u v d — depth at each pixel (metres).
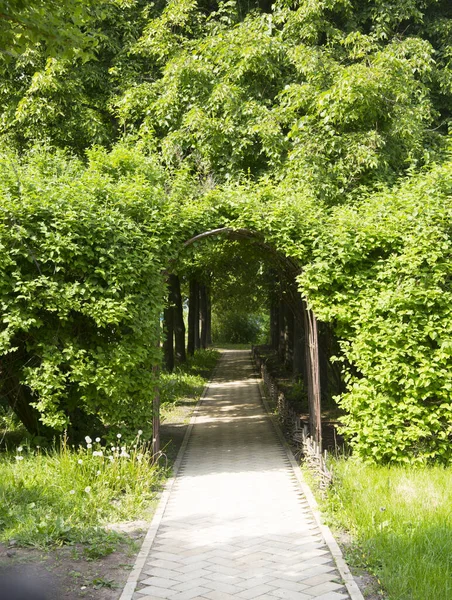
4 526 6.42
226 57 14.03
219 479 9.08
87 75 15.43
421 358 9.26
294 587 5.18
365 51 13.56
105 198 9.83
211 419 15.04
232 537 6.44
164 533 6.61
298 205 10.23
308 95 13.24
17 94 15.68
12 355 9.77
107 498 7.56
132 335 9.62
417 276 9.48
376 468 9.11
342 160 12.90
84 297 9.23
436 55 15.66
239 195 10.44
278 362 26.38
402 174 13.71
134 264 9.52
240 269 20.84
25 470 8.16
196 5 16.16
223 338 52.56
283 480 8.94
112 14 15.48
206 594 5.06
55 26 5.91
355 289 9.96
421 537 5.89
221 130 13.48
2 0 5.55
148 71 16.33
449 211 9.42
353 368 11.61
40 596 4.96
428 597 4.74
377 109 12.99
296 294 12.21
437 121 15.78
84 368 9.23
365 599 4.96
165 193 10.62
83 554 5.89
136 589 5.17
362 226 9.88
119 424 9.65
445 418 9.53
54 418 9.10
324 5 13.89
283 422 13.67
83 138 15.50
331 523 6.68
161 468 9.41
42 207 9.14
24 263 9.22
